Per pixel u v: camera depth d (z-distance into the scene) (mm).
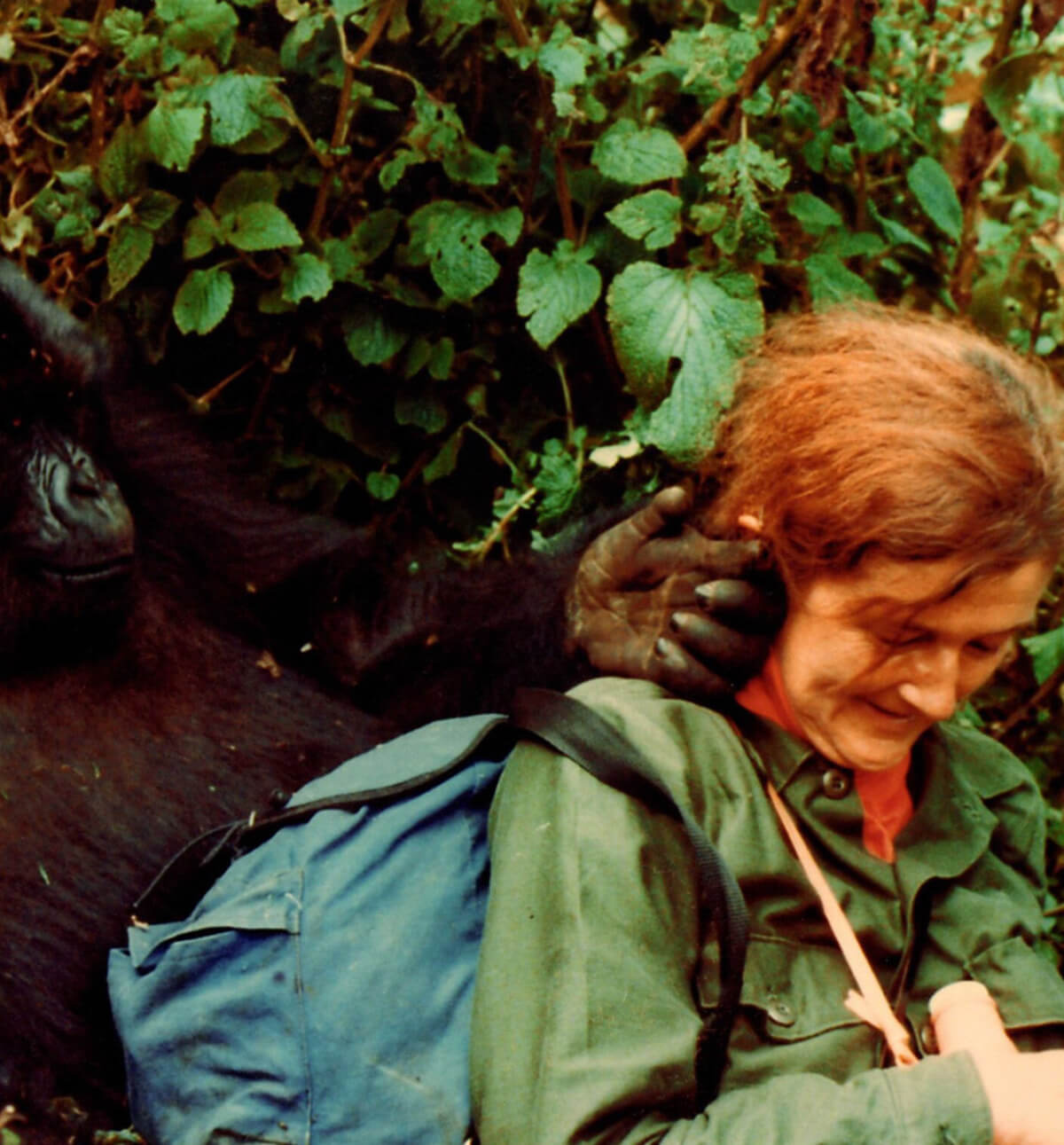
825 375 2354
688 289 3654
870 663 2332
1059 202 4418
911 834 2562
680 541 2783
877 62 4562
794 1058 2357
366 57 4082
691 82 4070
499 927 2369
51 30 4203
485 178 4062
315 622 4086
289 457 4480
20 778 3375
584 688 2691
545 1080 2203
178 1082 2541
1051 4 4113
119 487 3795
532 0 4086
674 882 2377
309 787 2799
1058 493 2219
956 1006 2324
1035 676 4145
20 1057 3104
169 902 2963
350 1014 2477
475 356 4316
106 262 4277
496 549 4383
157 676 3668
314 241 4176
